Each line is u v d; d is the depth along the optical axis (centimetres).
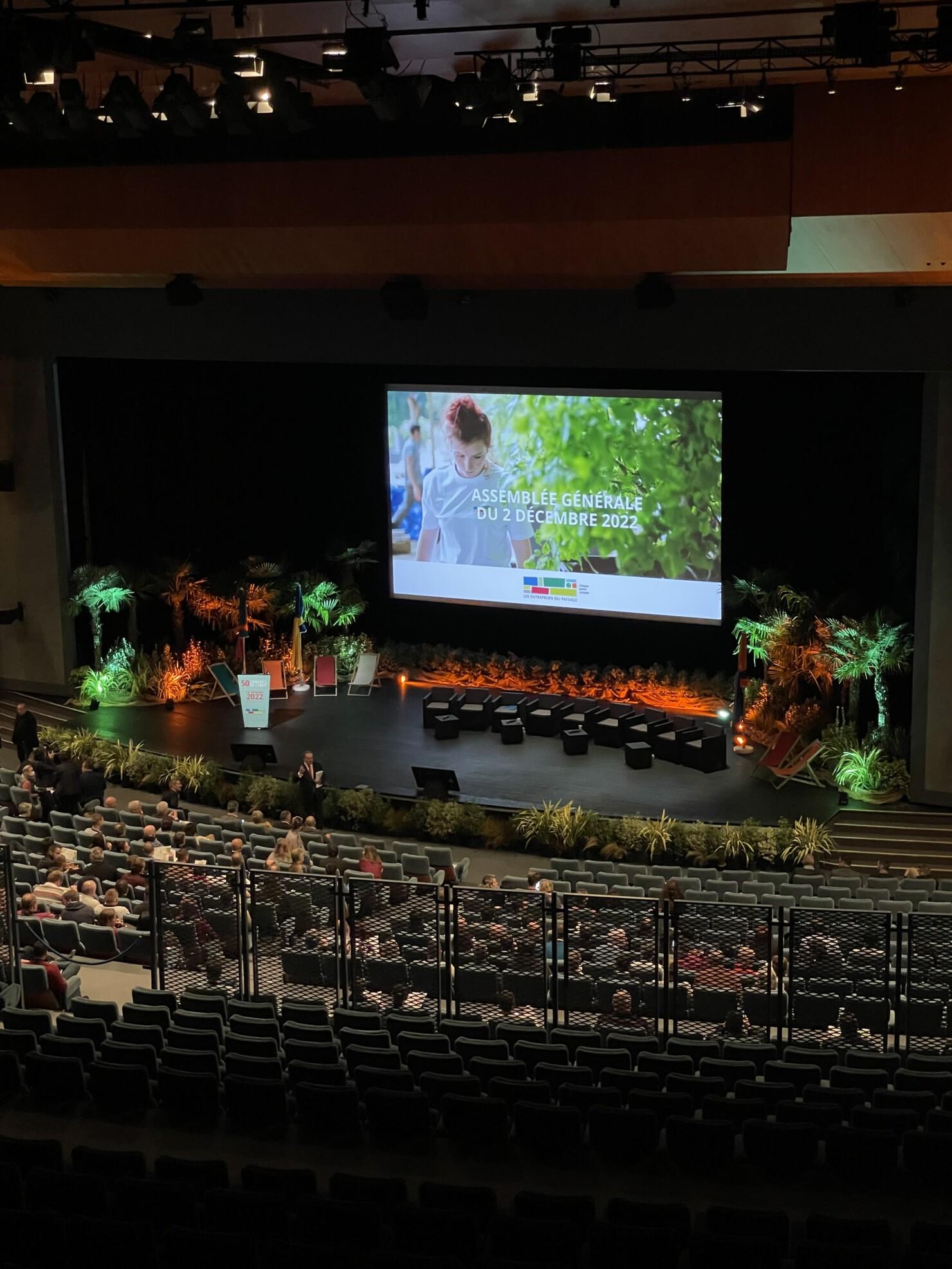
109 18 1605
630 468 2984
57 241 2245
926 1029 1422
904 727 2641
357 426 3297
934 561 2369
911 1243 957
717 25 1655
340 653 3259
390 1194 1019
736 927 1427
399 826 2459
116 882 1825
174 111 1627
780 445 2839
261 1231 972
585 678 3089
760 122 1831
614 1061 1285
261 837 2069
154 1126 1177
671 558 2988
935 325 2217
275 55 1623
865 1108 1141
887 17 1379
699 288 2345
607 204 1938
